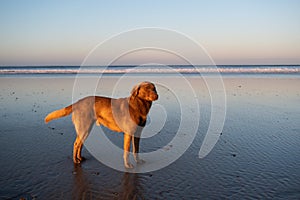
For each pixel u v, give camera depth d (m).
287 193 1.62
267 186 1.71
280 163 2.07
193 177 1.88
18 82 8.29
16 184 1.75
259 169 1.97
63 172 1.96
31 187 1.71
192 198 1.59
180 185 1.76
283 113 3.92
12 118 3.56
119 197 1.61
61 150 2.40
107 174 1.94
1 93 5.87
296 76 10.61
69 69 15.88
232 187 1.71
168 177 1.89
